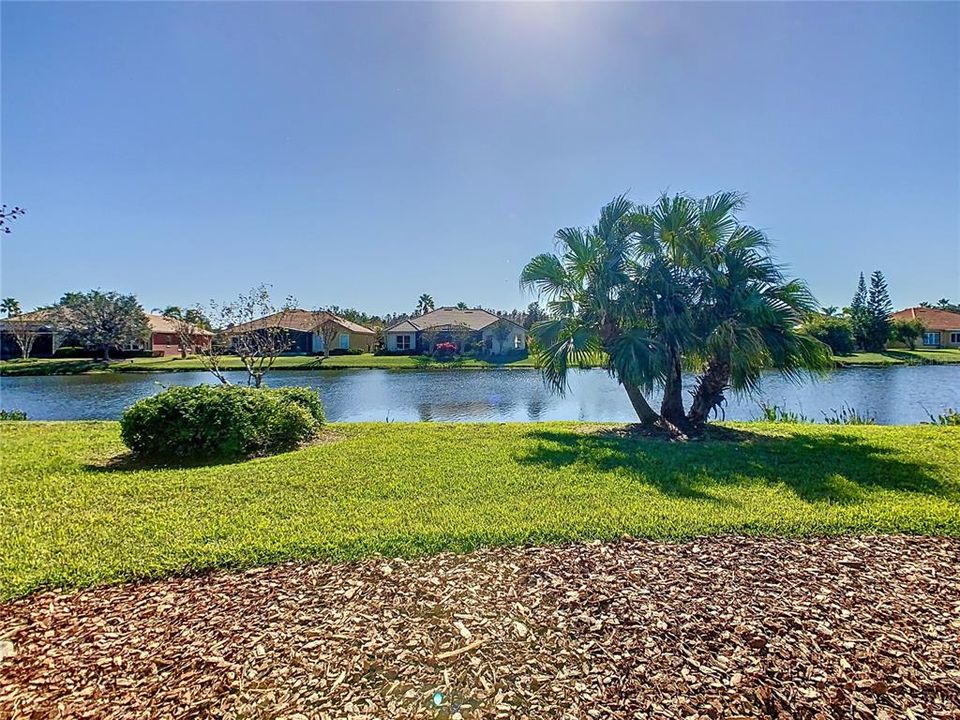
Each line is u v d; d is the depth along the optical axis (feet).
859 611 9.42
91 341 116.88
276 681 7.71
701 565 11.27
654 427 28.63
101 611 9.70
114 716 7.07
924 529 13.28
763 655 8.21
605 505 15.20
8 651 8.52
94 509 15.11
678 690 7.49
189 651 8.44
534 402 55.88
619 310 28.30
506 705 7.22
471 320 137.69
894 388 65.67
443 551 12.06
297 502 15.69
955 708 7.13
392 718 6.99
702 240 28.43
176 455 22.02
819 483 17.43
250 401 23.45
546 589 10.27
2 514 14.70
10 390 68.74
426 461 20.62
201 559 11.67
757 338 25.88
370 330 153.89
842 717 6.99
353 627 9.02
